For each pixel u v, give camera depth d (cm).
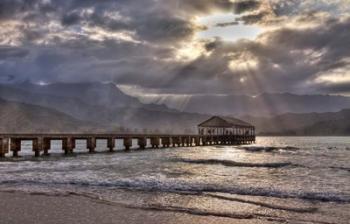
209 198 1281
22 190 1468
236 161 2936
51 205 1145
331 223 940
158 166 2530
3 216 988
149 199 1260
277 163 2653
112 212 1044
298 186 1541
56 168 2412
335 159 3381
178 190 1458
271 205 1159
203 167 2441
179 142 7294
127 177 1842
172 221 943
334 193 1356
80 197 1297
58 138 4384
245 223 933
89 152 4791
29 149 7044
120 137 5391
